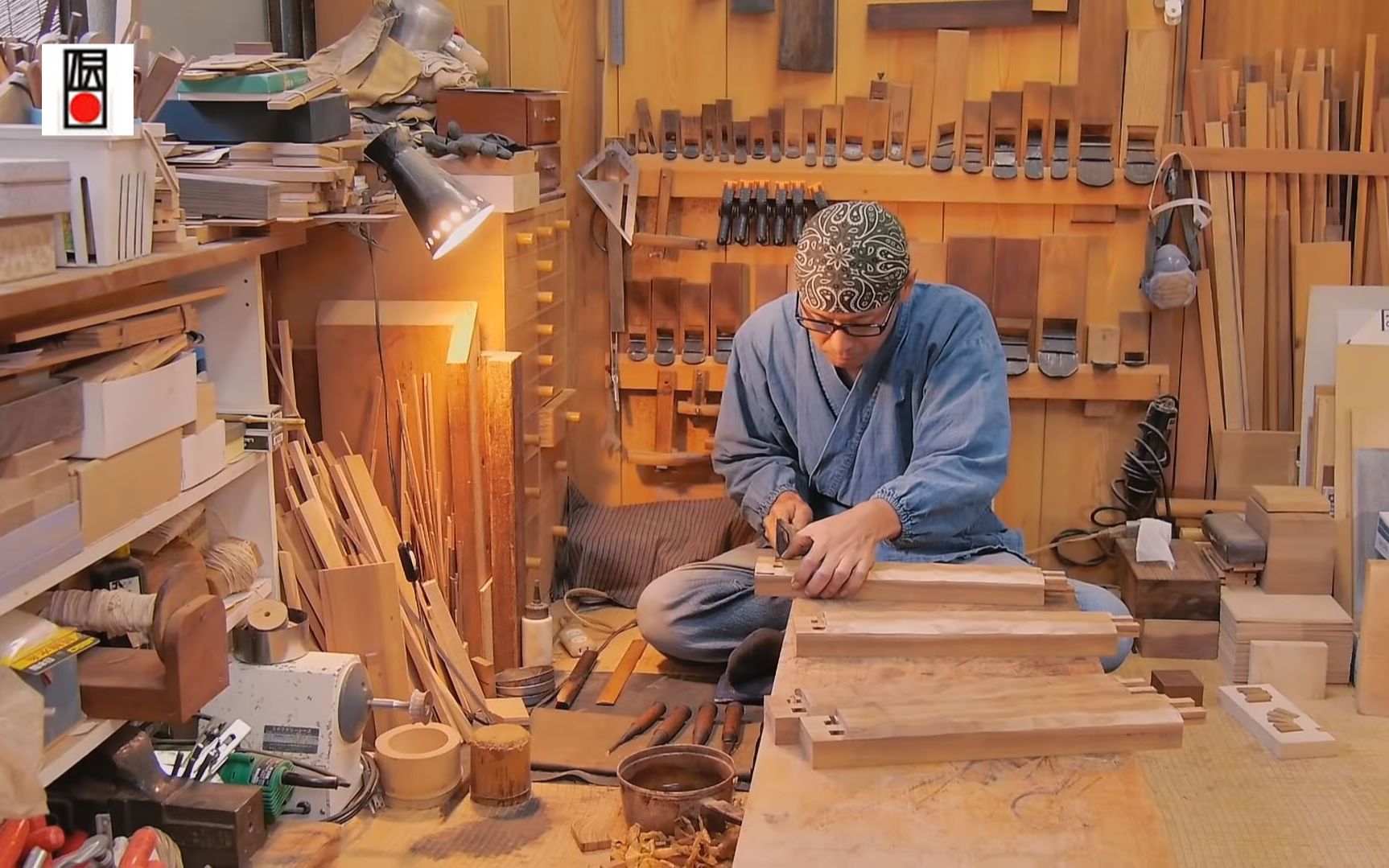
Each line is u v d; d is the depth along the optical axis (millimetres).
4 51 1992
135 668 1971
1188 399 3645
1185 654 3295
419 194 2406
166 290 2316
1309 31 3475
